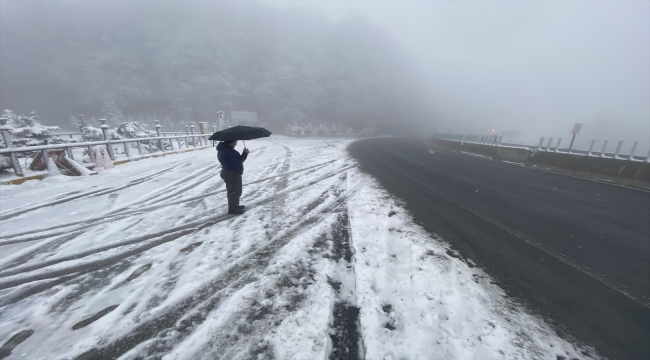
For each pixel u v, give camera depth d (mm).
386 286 2895
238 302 2605
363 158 13539
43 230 4246
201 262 3352
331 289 2832
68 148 8211
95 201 5715
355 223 4711
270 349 2072
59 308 2504
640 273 3410
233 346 2100
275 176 8570
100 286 2852
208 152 14164
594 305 2734
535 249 3947
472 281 3045
